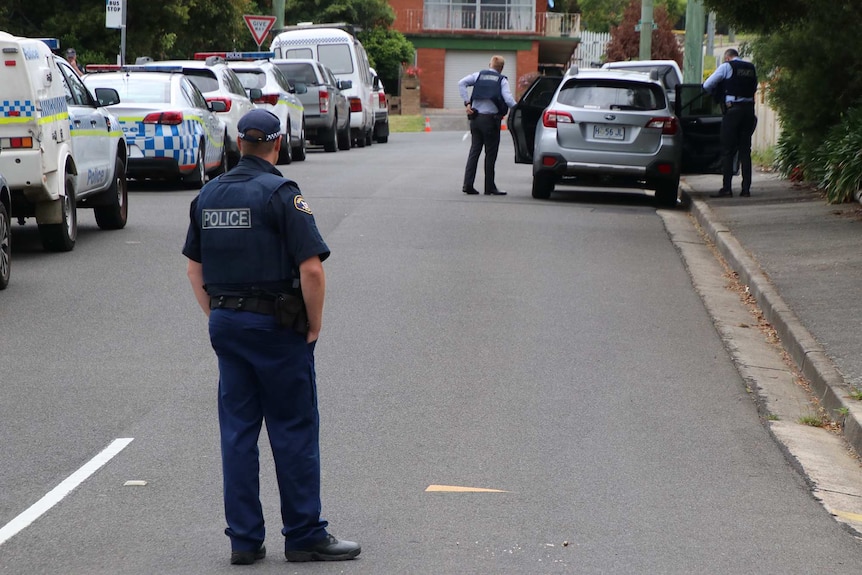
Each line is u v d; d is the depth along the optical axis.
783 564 9.05
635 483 10.87
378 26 95.94
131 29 55.06
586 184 32.47
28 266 21.08
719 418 13.07
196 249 9.02
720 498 10.55
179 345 15.68
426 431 12.27
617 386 14.19
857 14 29.64
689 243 25.05
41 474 10.84
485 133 31.55
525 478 10.91
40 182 20.81
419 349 15.66
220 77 37.47
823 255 21.78
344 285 19.55
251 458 8.83
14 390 13.57
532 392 13.81
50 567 8.77
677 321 17.75
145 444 11.72
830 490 10.94
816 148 32.09
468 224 26.14
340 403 13.21
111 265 21.19
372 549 9.16
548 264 21.81
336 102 50.84
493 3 100.31
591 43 118.88
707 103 32.56
